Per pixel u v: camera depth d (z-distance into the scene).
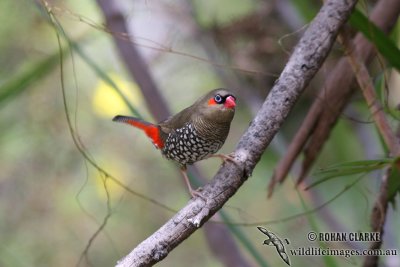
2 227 12.45
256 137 6.01
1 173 12.48
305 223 9.41
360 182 9.98
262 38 10.75
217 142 7.88
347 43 6.77
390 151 6.58
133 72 9.34
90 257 12.66
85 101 12.60
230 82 11.12
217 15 11.12
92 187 12.71
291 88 6.10
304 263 9.50
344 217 11.12
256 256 7.15
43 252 12.41
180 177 12.18
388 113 6.87
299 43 6.27
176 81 12.77
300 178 7.55
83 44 10.95
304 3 8.60
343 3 6.23
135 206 13.05
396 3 7.09
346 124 9.90
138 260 5.30
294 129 12.25
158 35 11.19
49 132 12.44
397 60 6.65
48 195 12.66
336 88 7.25
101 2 9.10
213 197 5.72
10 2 11.06
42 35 11.53
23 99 12.13
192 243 13.63
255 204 12.14
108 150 12.95
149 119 10.98
